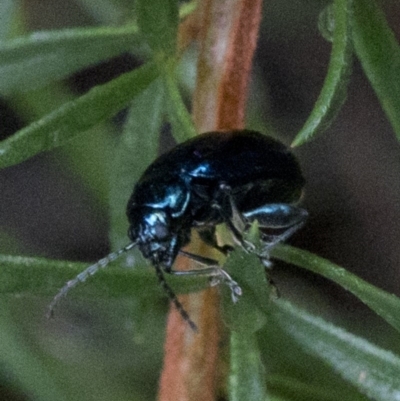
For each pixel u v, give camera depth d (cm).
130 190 5
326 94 5
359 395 5
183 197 5
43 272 5
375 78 5
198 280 5
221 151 5
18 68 5
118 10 6
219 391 5
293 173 6
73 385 6
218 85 5
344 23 5
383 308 5
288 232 5
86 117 5
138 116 5
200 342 5
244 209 5
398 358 5
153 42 5
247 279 5
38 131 5
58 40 5
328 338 5
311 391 5
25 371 6
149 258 5
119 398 6
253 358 5
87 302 6
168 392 5
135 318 5
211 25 5
